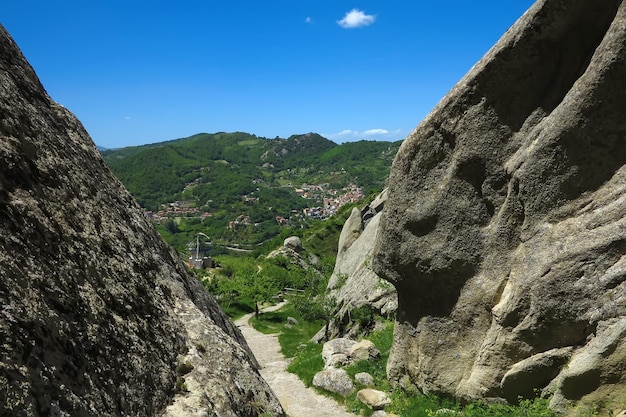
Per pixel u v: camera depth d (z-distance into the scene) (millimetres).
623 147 9727
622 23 9172
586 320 9633
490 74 11117
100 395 5516
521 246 11047
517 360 10859
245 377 8523
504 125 11273
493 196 11570
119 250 7977
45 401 4645
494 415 10680
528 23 10461
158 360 7105
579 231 9969
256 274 51719
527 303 10570
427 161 12398
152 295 8148
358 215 34594
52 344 5160
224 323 12117
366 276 24844
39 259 5746
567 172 10164
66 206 7105
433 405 12430
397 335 14008
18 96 7875
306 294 32031
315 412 14555
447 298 12484
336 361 17688
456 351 12305
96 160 10008
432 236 12453
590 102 9664
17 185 6207
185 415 6617
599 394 9172
